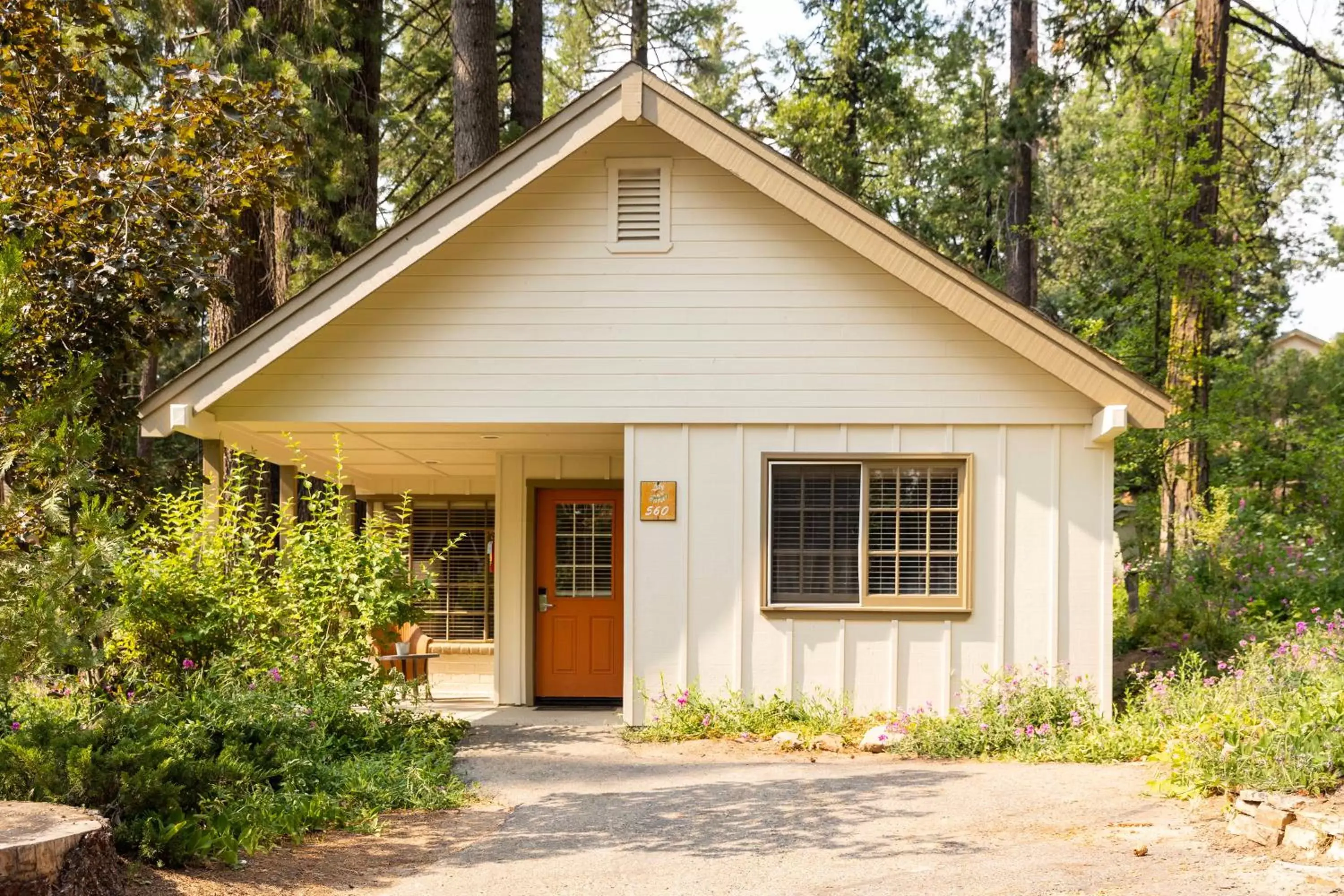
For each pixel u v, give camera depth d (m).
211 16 15.85
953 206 27.81
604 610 13.87
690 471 11.12
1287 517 16.98
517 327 11.17
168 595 9.24
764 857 6.63
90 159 9.28
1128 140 16.70
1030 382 11.01
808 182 10.73
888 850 6.68
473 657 15.39
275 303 17.77
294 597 9.97
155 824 6.05
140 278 9.28
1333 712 7.25
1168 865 6.12
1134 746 9.57
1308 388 23.64
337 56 16.52
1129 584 15.78
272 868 6.28
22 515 6.38
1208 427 15.18
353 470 15.19
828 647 11.00
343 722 9.25
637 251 11.16
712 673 11.03
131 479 10.36
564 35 31.48
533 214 11.20
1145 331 16.78
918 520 11.07
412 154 25.86
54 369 9.05
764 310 11.12
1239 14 19.20
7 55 9.14
